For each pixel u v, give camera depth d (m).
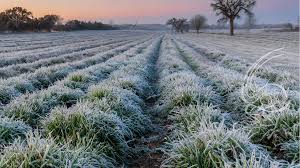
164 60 23.28
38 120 8.41
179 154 5.72
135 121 8.48
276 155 6.57
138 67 18.25
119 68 18.16
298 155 6.03
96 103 8.30
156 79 17.77
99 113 7.33
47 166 5.03
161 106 10.45
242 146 5.73
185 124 7.93
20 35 97.62
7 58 23.28
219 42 68.62
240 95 10.26
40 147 5.30
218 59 27.89
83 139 6.15
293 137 6.41
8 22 134.75
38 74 15.15
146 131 8.64
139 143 7.87
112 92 9.61
